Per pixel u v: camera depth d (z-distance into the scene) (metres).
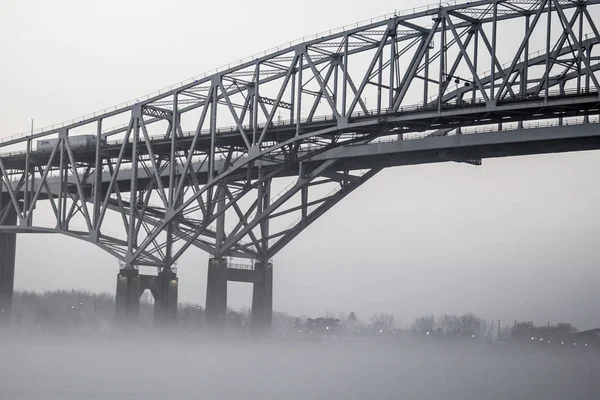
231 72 142.38
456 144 125.88
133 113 154.62
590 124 114.62
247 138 138.25
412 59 123.19
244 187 143.62
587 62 108.56
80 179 178.25
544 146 123.00
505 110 114.44
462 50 117.06
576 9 110.38
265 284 164.12
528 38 113.19
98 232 159.25
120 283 159.00
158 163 163.00
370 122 124.25
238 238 153.88
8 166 184.88
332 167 143.88
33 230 171.00
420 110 121.25
